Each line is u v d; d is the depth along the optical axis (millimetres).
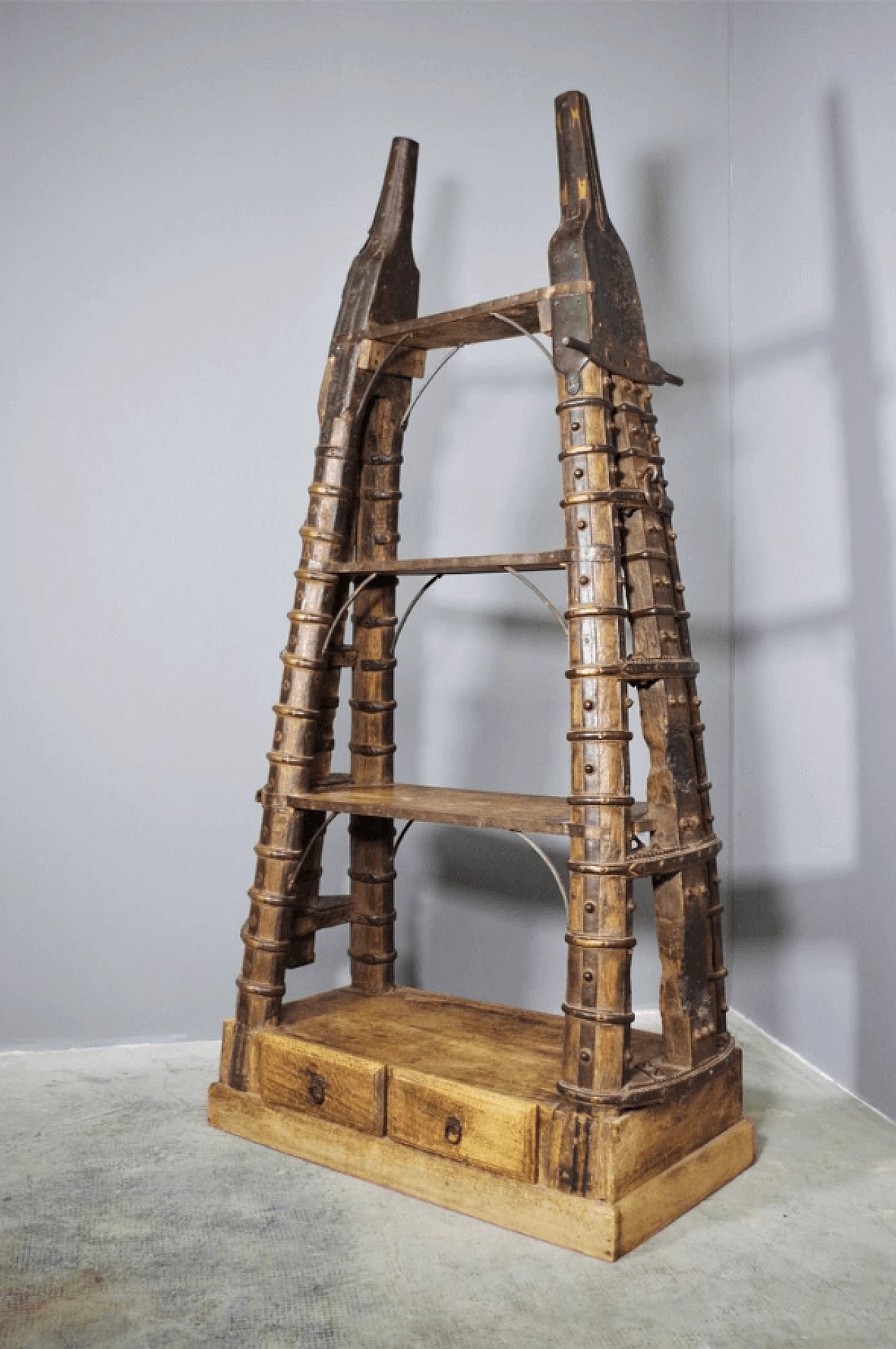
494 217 3336
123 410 3176
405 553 3371
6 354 3115
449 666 3377
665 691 2424
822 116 2963
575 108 2451
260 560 3260
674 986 2414
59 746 3176
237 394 3234
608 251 2438
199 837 3256
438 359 3369
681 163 3412
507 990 3416
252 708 3270
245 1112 2686
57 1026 3211
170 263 3189
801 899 3152
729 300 3457
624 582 2471
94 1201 2377
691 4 3414
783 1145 2646
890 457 2709
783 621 3213
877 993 2807
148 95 3172
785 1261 2158
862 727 2848
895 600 2695
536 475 3352
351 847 3146
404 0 3293
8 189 3107
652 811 2439
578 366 2355
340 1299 2035
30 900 3180
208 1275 2105
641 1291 2061
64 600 3160
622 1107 2211
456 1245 2223
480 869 3398
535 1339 1920
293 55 3242
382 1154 2463
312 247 3260
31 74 3113
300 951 2922
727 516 3475
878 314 2754
